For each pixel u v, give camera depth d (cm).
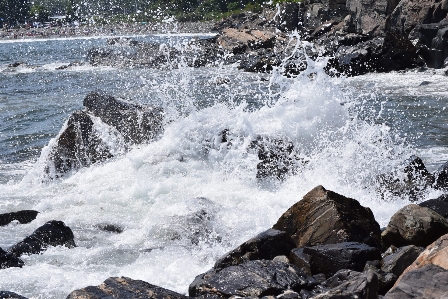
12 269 759
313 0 5272
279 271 641
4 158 1568
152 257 798
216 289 618
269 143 1175
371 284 539
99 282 713
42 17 10700
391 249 721
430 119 1892
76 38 8900
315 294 600
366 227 761
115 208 1036
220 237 866
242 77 3172
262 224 907
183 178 1126
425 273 547
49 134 1845
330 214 762
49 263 789
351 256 659
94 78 3491
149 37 7138
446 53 3203
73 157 1319
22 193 1193
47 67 4309
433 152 1453
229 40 4378
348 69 3136
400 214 772
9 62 5375
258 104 2264
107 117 1352
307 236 768
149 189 1086
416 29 3516
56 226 872
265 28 5000
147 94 2661
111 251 832
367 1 4278
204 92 2619
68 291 688
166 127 1293
